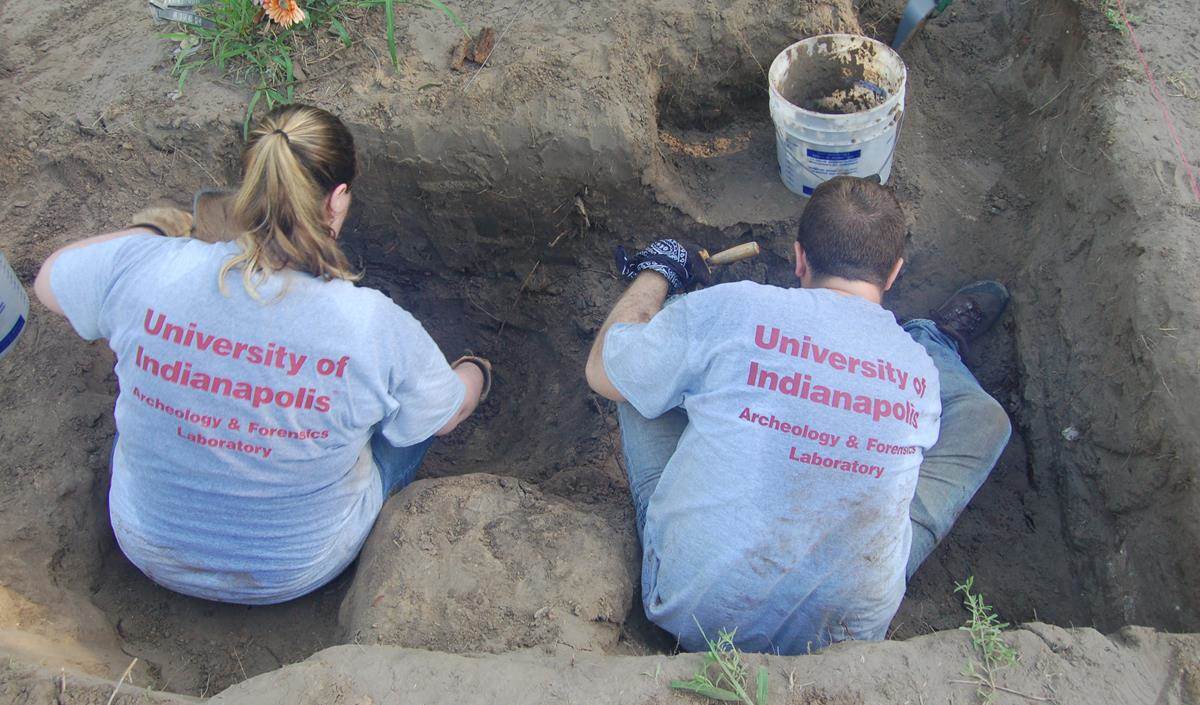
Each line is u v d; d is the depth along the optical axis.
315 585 2.25
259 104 3.00
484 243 3.23
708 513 1.94
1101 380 2.53
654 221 3.14
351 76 3.01
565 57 2.99
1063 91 3.08
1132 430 2.38
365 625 2.03
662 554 2.05
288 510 2.03
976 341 2.97
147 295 1.86
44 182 3.01
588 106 2.91
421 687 1.77
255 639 2.28
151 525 2.05
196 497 1.99
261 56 3.04
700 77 3.14
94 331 1.95
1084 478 2.53
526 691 1.77
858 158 2.88
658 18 3.08
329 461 2.00
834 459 1.85
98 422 2.49
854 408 1.84
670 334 2.03
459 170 2.97
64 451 2.40
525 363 3.40
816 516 1.88
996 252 3.08
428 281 3.39
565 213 3.10
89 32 3.38
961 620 2.50
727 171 3.23
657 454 2.31
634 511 2.39
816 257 2.00
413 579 2.11
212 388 1.86
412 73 3.01
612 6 3.11
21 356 2.57
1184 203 2.54
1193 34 2.93
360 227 3.20
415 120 2.92
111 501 2.12
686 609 2.01
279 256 1.87
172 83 3.09
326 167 1.89
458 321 3.45
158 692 1.83
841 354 1.87
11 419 2.44
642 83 3.01
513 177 2.99
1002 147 3.28
